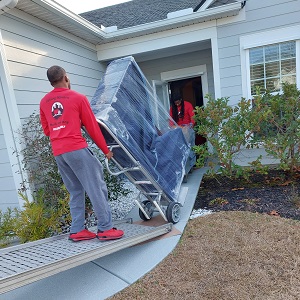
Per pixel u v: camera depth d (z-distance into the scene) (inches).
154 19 275.3
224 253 102.3
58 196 142.6
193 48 271.3
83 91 238.5
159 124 151.7
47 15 179.8
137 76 135.4
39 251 88.9
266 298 77.8
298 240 106.2
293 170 193.3
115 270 98.7
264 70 220.1
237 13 213.8
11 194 171.5
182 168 153.6
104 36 237.6
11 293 90.3
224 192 176.1
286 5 204.5
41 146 146.7
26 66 171.9
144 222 140.5
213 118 186.7
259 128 179.9
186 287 85.9
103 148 100.0
